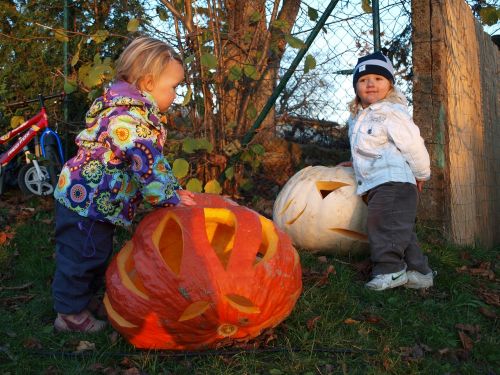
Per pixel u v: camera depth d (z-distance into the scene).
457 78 5.12
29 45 6.20
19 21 6.16
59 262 2.88
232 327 2.55
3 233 4.37
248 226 2.69
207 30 4.66
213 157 4.88
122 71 2.94
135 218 4.77
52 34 6.15
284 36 4.71
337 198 4.07
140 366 2.58
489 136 6.05
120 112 2.73
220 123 4.95
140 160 2.67
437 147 4.80
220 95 4.88
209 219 2.81
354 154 3.87
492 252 5.29
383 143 3.74
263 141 5.99
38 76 6.20
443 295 3.71
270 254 2.67
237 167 5.21
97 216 2.78
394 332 3.07
